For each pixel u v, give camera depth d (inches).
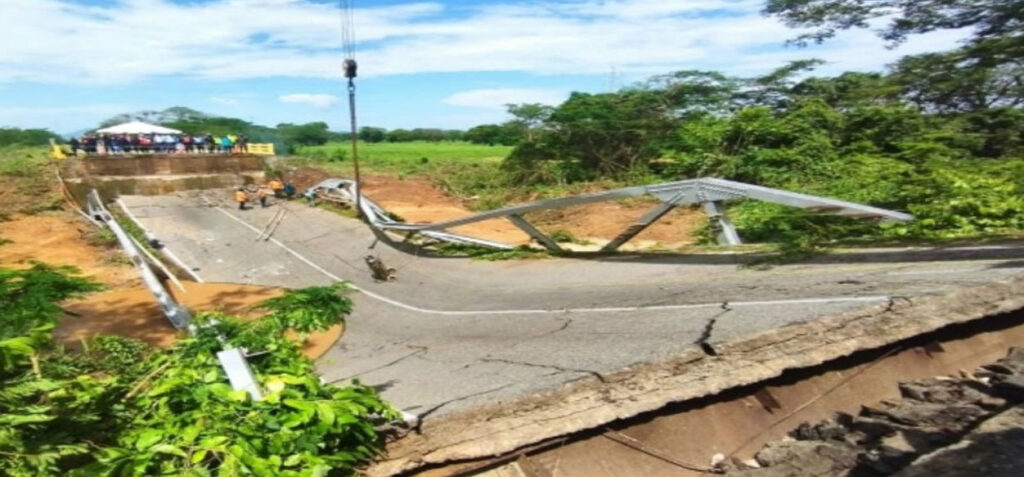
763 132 928.3
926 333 242.7
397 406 223.8
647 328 290.0
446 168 1708.9
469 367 283.3
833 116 933.8
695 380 207.5
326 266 698.8
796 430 203.6
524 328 367.9
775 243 539.2
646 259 542.6
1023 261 312.5
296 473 147.9
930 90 872.9
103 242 783.1
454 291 550.9
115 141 1347.2
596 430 190.5
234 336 221.0
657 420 198.1
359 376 309.6
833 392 220.7
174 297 598.5
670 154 1143.6
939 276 300.2
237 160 1309.1
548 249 647.8
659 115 1358.3
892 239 472.1
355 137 883.4
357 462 173.2
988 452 159.8
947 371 238.4
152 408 173.5
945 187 561.9
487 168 1632.6
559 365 250.4
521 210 626.8
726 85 1357.0
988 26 704.4
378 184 1389.0
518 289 520.4
